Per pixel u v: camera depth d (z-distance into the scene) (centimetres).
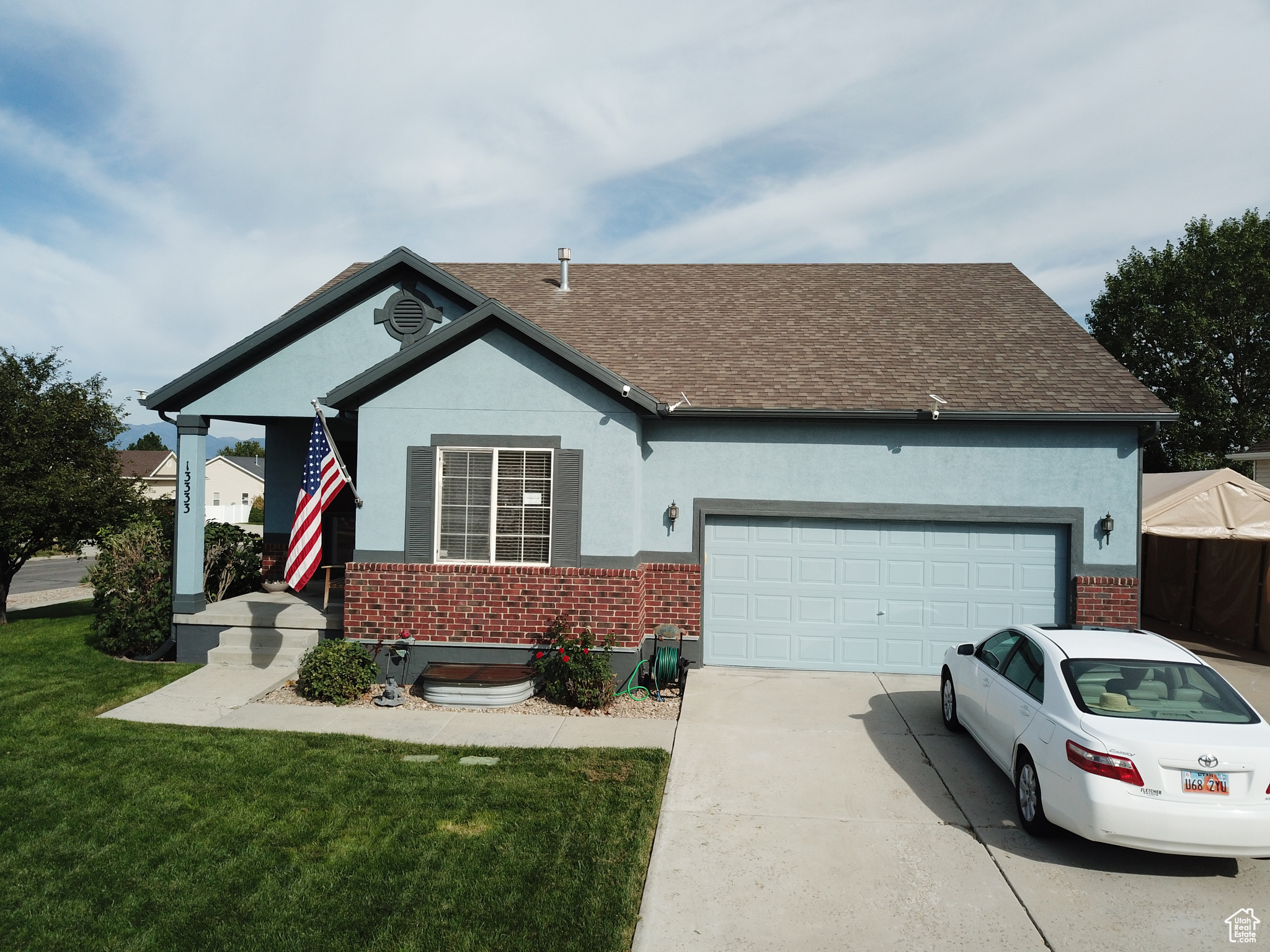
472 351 1100
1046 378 1201
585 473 1088
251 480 6731
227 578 1372
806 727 913
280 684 1065
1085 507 1126
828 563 1173
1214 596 1532
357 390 1084
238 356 1246
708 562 1181
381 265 1245
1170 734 575
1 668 1118
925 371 1232
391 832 639
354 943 493
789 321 1434
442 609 1084
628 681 1067
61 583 2889
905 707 988
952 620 1155
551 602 1074
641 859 604
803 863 604
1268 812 545
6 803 687
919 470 1149
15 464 1474
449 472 1104
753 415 1127
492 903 538
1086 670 652
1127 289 3058
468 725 917
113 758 791
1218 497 1281
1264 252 2923
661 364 1266
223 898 542
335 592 1391
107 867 581
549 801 700
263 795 707
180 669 1109
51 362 1588
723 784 751
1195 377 2939
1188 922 527
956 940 506
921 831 658
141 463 4912
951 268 1686
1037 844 636
